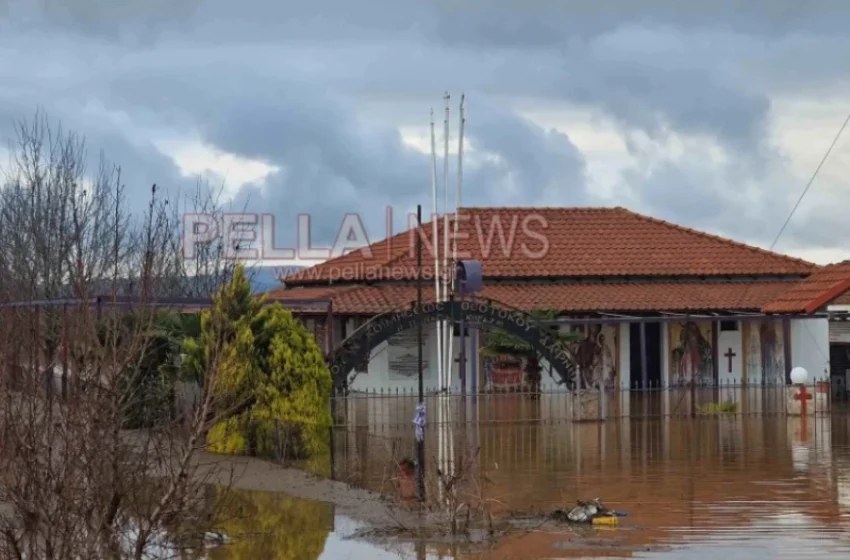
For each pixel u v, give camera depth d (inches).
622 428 1128.8
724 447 990.4
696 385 1536.7
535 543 626.8
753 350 1572.3
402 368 1507.1
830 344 1596.9
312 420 930.1
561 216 1763.0
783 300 1481.3
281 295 1560.0
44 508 424.5
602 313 1540.4
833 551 600.4
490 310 1222.9
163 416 702.5
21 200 1272.1
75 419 433.7
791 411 1235.9
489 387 1507.1
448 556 601.6
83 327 458.3
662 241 1717.5
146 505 486.6
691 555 593.0
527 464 895.7
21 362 509.7
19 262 1019.9
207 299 992.9
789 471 861.2
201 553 573.0
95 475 433.1
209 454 922.7
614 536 641.0
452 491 695.7
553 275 1619.1
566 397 1323.8
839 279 1401.3
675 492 775.1
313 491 770.8
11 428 434.6
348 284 1610.5
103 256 1123.3
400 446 964.6
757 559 584.4
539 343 1226.6
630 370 1557.6
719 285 1636.3
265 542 631.2
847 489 784.3
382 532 656.4
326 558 599.5
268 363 923.4
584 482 814.5
